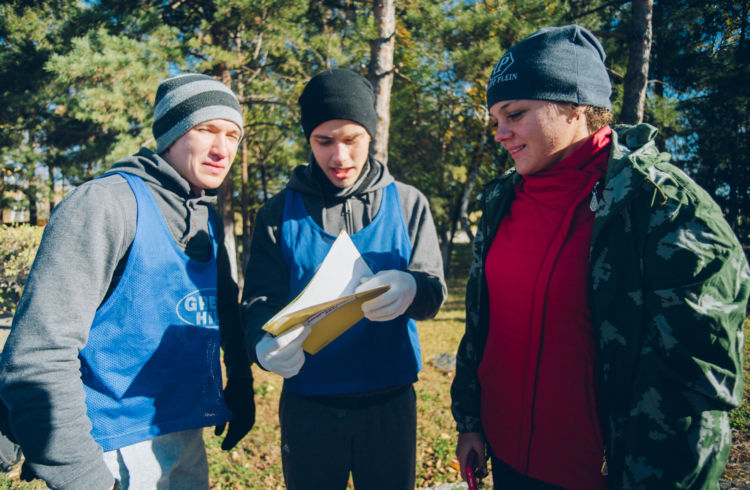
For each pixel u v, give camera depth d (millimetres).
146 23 10055
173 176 1526
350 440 1816
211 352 1597
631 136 1407
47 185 16234
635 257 1253
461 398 1814
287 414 1848
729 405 1137
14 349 1177
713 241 1171
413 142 18578
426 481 3443
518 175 1619
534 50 1392
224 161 1607
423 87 15484
